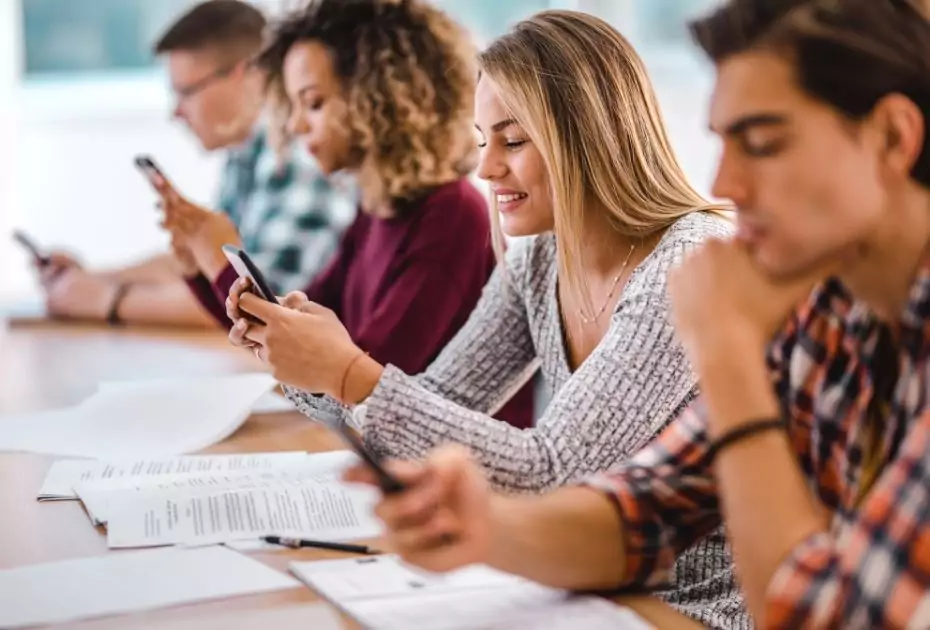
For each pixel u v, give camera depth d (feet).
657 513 3.88
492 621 3.54
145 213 13.39
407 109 7.17
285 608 3.66
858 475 3.49
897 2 3.05
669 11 13.05
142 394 6.51
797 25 2.99
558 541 3.72
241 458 5.43
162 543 4.25
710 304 3.42
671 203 5.10
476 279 7.25
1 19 12.59
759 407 3.29
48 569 4.00
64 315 9.90
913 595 2.87
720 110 3.14
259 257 8.80
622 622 3.55
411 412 4.75
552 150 5.01
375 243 7.62
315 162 7.79
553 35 5.09
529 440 4.64
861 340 3.50
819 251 3.11
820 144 3.01
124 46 13.70
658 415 4.66
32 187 13.08
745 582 3.23
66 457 5.54
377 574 3.92
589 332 5.35
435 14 7.46
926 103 3.00
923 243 3.12
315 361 4.95
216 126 9.71
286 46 7.72
